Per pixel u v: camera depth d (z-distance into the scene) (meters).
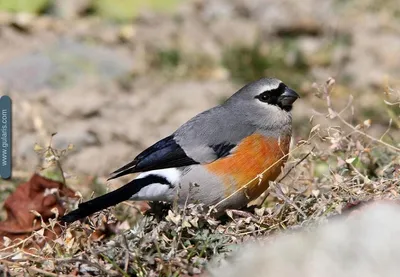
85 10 21.36
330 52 19.73
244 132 10.34
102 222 9.91
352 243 6.54
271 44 20.53
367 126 10.16
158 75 18.70
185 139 10.30
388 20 21.62
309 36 21.20
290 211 9.27
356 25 21.36
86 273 8.61
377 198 8.86
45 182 10.52
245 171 10.19
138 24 21.17
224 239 8.70
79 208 9.45
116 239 8.75
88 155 14.11
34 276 8.53
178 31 20.78
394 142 11.37
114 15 21.34
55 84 17.66
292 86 17.78
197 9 22.47
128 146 14.98
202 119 10.49
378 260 6.43
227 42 20.48
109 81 18.02
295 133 14.99
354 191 9.25
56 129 15.32
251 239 8.73
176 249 8.55
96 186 12.18
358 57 19.59
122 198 9.80
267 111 10.48
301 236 6.80
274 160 10.38
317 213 8.79
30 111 15.72
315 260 6.50
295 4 22.61
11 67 17.98
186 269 8.21
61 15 21.02
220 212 10.45
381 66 19.12
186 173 10.17
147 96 17.47
